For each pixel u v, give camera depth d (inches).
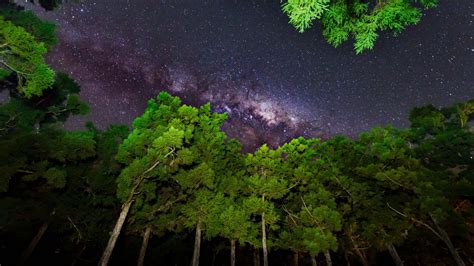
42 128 668.7
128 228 768.3
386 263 1007.6
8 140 574.9
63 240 813.9
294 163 829.8
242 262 1093.8
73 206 758.5
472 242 736.3
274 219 718.5
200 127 678.5
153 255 904.3
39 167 566.3
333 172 776.9
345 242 858.1
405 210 706.2
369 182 773.3
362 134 778.2
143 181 581.9
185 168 674.8
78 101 749.3
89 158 758.5
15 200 647.1
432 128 779.4
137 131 574.9
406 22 305.3
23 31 343.9
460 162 735.1
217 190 720.3
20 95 671.8
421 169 688.4
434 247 786.8
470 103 753.0
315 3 257.6
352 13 322.3
